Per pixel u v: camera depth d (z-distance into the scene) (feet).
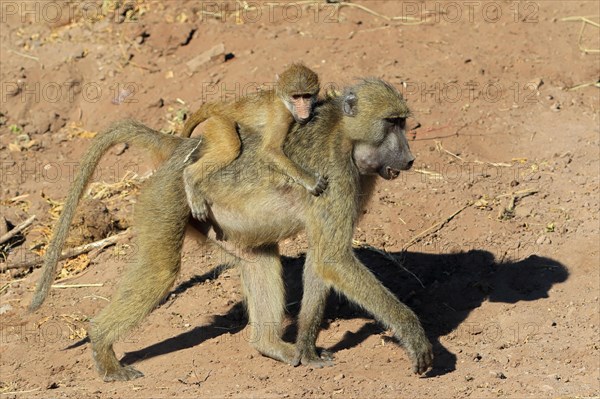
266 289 39.19
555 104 53.98
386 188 48.98
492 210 47.03
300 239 47.26
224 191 37.45
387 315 35.96
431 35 58.95
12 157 55.06
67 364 39.19
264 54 58.08
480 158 50.57
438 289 42.80
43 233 49.19
